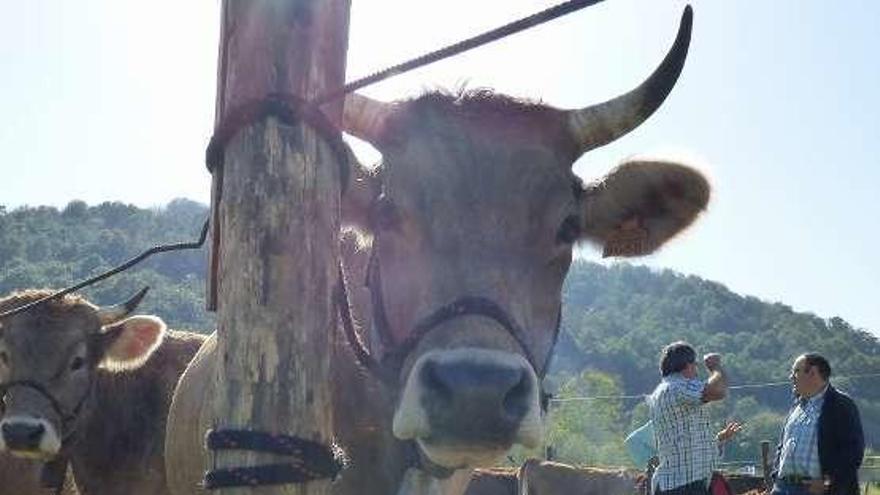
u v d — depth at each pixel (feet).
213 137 6.82
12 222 181.57
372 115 8.93
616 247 10.42
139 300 18.54
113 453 17.33
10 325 17.70
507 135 8.69
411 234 8.51
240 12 6.81
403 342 8.13
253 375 6.43
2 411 17.66
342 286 8.22
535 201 8.55
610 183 10.05
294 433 6.42
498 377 7.27
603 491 34.83
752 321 242.78
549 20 6.57
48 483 17.53
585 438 106.32
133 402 17.46
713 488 18.88
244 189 6.59
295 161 6.63
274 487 6.33
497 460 7.57
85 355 17.65
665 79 9.19
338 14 6.97
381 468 9.14
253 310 6.47
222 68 7.20
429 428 7.37
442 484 9.09
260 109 6.63
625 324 235.81
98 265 172.76
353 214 9.24
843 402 18.26
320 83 6.84
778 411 163.12
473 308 7.95
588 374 137.69
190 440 10.30
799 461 18.40
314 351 6.56
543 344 8.54
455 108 8.77
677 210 10.26
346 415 9.20
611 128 9.20
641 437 26.08
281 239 6.54
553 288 8.72
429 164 8.56
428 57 6.75
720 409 111.45
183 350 18.04
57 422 17.16
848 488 18.13
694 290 255.09
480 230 8.32
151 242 186.80
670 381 19.01
